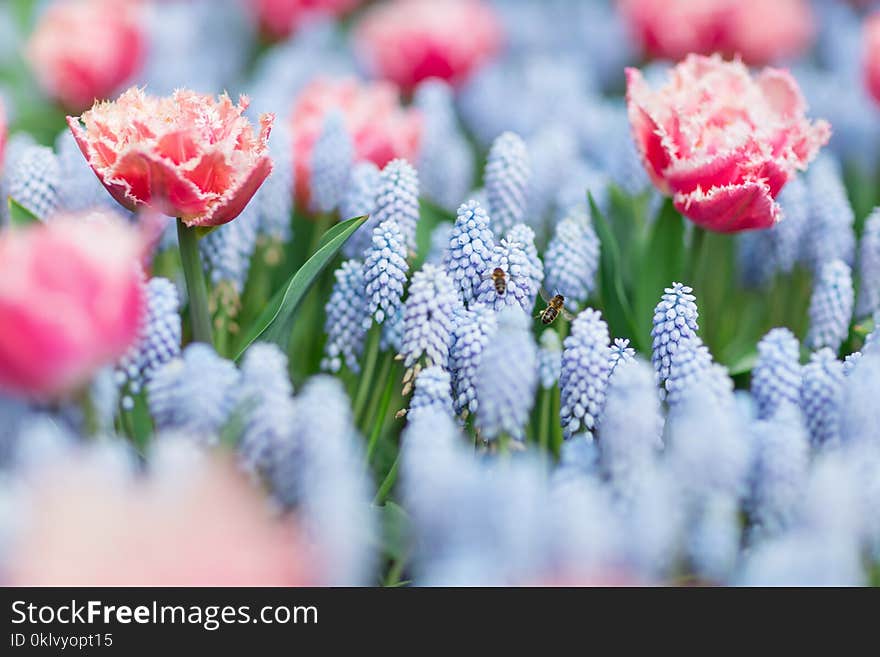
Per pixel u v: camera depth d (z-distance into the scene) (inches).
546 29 86.6
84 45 61.6
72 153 50.4
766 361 46.2
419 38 65.5
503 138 51.1
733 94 50.2
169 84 70.2
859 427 44.9
